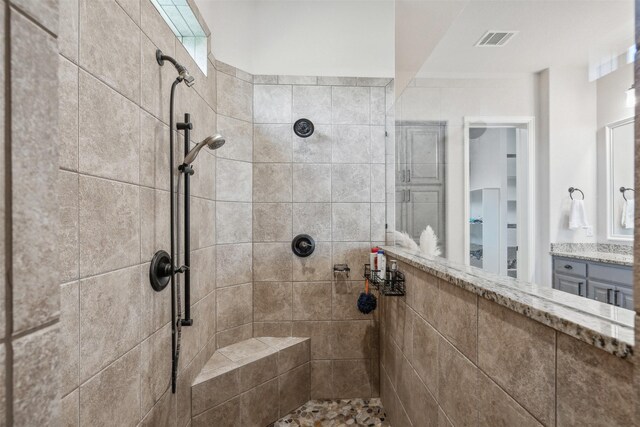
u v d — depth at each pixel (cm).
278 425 170
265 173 196
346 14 213
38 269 25
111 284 87
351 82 201
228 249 185
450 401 93
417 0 195
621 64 62
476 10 113
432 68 145
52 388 26
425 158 150
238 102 190
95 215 81
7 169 22
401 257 141
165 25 119
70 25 73
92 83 80
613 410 42
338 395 194
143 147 104
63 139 71
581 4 72
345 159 200
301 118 198
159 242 115
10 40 22
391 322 161
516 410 63
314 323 197
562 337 51
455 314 90
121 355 92
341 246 199
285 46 210
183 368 137
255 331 195
